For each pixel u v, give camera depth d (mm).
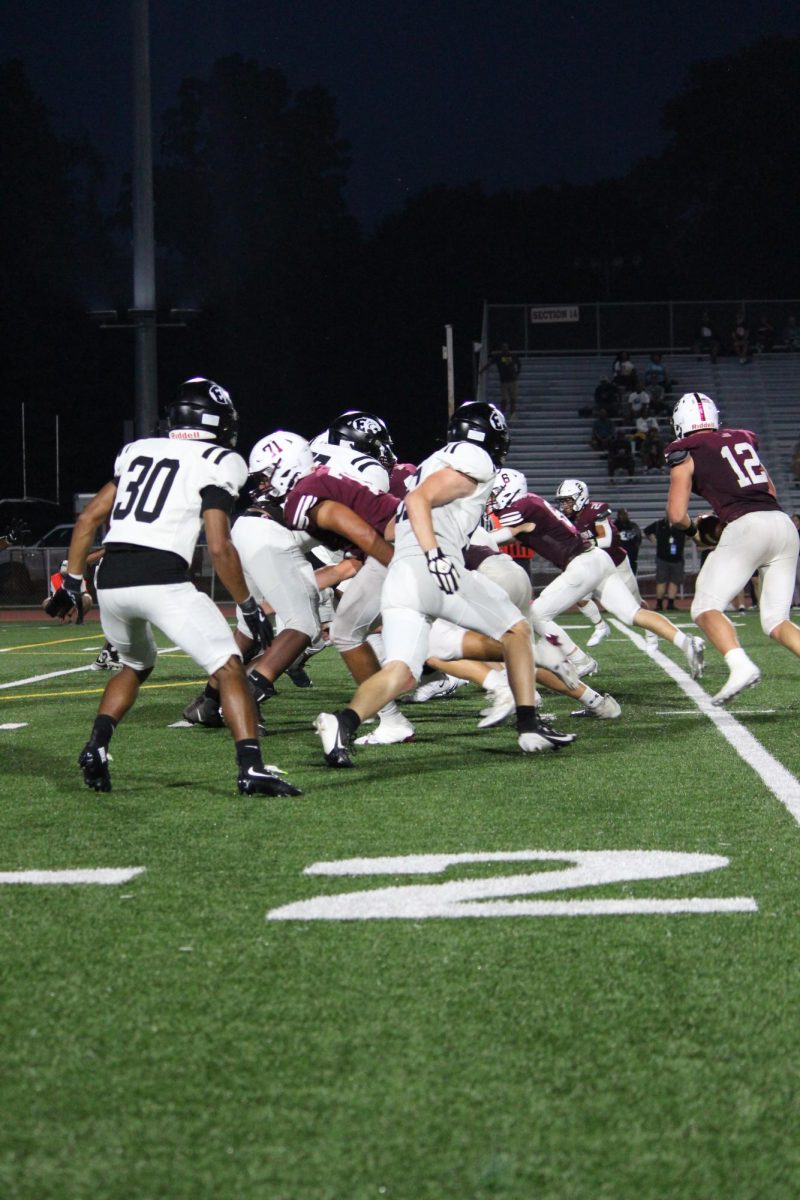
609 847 8047
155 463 9625
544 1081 4648
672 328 55875
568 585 15773
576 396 55188
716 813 9016
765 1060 4801
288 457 13055
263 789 9703
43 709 16078
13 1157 4156
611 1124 4316
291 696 17250
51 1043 5035
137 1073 4758
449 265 88875
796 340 55750
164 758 11836
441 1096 4535
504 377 53906
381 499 11219
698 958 5914
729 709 14695
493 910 6699
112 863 7777
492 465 10352
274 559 13125
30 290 82500
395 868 7594
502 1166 4047
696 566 46500
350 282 90625
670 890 7043
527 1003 5395
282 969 5840
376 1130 4297
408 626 10531
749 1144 4184
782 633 12680
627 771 10727
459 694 16734
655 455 51750
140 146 49781
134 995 5535
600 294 86875
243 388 89312
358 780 10484
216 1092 4594
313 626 13375
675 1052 4883
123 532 9562
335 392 90250
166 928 6457
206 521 9508
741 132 85250
